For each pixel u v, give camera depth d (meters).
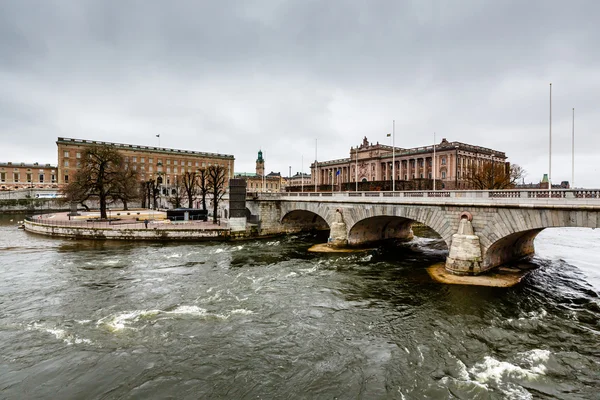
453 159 96.00
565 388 12.88
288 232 54.22
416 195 32.72
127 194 65.06
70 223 52.12
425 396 12.55
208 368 14.47
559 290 23.58
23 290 24.14
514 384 13.14
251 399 12.56
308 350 15.92
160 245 42.81
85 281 26.38
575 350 15.62
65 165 113.00
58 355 15.45
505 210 24.70
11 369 14.39
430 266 30.75
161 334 17.41
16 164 125.81
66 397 12.69
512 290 23.59
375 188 76.69
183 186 99.19
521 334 17.20
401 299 22.34
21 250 38.84
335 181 136.50
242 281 26.48
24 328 18.08
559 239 46.50
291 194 53.94
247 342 16.66
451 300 21.97
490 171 70.50
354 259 34.34
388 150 124.56
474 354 15.41
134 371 14.26
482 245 26.56
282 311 20.44
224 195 67.25
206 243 44.66
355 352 15.73
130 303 21.66
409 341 16.70
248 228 49.56
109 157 60.78
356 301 22.06
